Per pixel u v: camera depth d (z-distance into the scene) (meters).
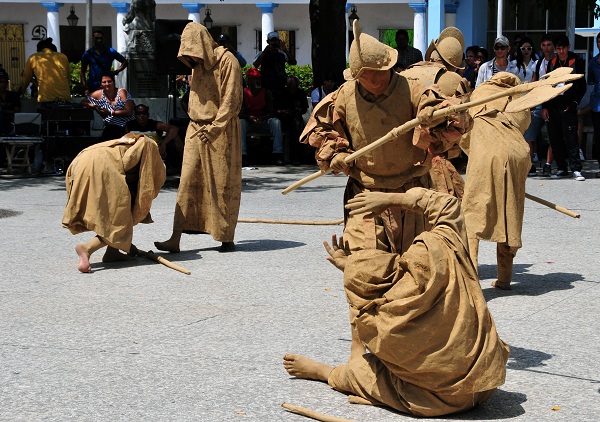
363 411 6.24
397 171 7.26
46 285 10.15
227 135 11.85
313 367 6.83
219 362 7.34
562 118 19.34
